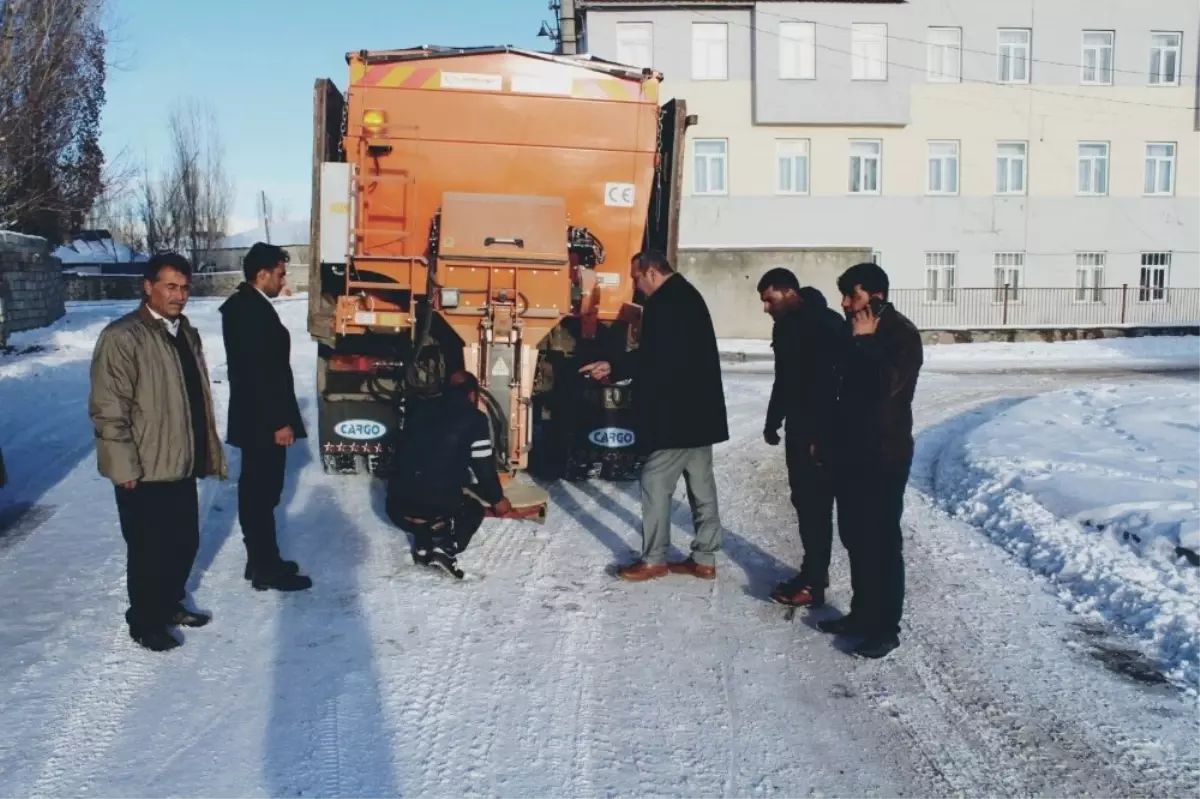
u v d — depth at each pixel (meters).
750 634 5.30
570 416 8.04
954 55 30.81
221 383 14.70
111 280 42.97
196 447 5.17
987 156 31.08
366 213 7.68
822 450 5.36
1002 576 6.31
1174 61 31.53
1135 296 31.80
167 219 50.16
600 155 7.97
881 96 29.94
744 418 13.12
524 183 7.91
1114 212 31.62
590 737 4.11
